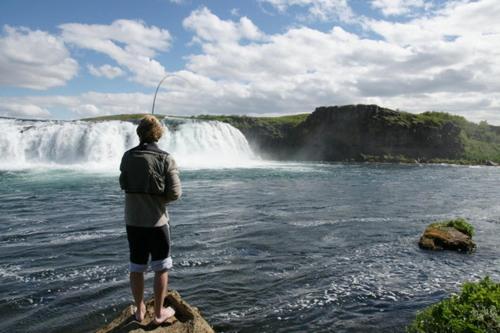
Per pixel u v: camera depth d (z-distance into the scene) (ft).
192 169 116.78
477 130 314.14
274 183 86.94
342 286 25.85
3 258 30.42
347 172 130.31
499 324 14.98
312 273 28.22
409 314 21.90
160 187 14.47
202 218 47.01
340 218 48.91
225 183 84.28
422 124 223.30
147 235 14.79
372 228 43.45
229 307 22.43
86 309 21.65
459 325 15.01
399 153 221.05
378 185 91.56
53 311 21.40
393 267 30.01
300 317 21.40
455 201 67.67
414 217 50.88
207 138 157.07
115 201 57.26
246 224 44.04
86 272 27.35
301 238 38.22
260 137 236.02
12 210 50.21
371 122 221.46
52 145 121.08
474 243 36.09
